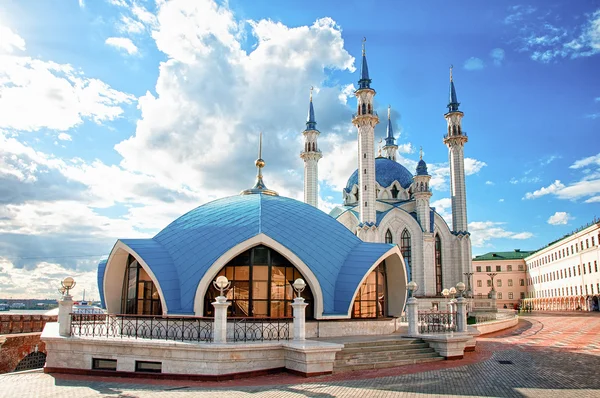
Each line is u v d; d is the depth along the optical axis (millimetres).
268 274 24750
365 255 26719
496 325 39375
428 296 65062
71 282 22375
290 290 24922
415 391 15969
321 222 28656
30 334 39875
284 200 30562
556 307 96188
